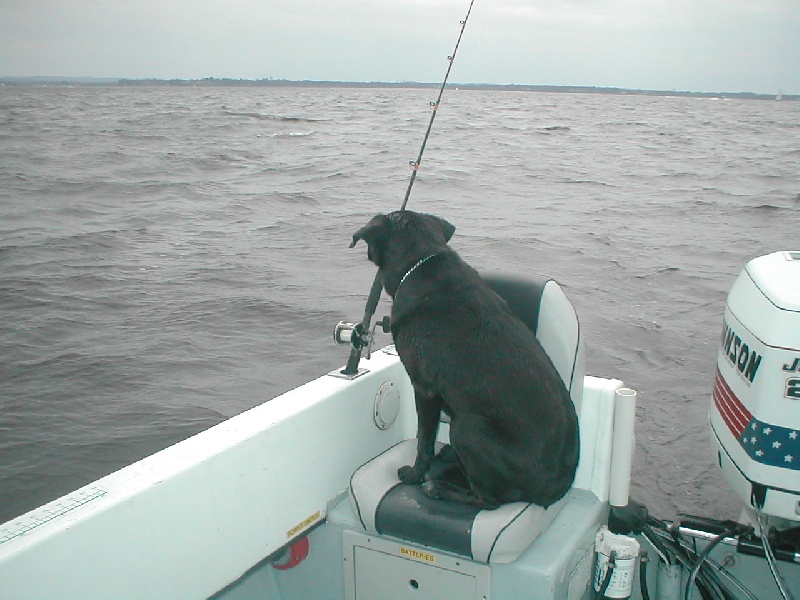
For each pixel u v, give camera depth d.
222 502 2.19
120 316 10.09
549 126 64.62
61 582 1.78
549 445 2.37
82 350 8.74
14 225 16.98
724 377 2.60
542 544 2.38
